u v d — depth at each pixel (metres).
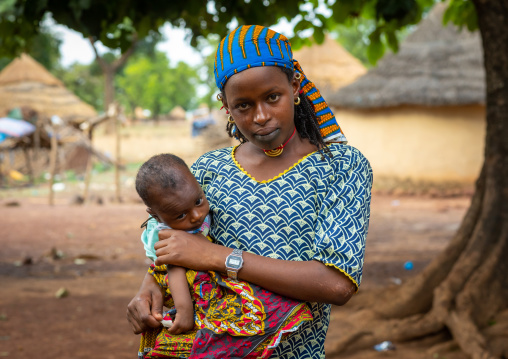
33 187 21.56
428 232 11.45
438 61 18.36
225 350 1.82
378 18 5.27
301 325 1.89
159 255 1.88
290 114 1.85
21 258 9.38
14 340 5.41
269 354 1.80
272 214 1.87
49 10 4.78
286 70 1.85
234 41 1.83
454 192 17.31
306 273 1.77
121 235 11.60
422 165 18.17
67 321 6.02
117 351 5.13
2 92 27.16
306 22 6.14
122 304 6.68
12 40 6.21
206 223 1.96
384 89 18.36
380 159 18.78
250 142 2.04
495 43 4.98
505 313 4.87
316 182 1.88
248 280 1.82
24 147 22.16
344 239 1.79
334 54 23.95
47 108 27.05
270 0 6.20
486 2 4.98
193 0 5.45
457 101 17.30
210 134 28.70
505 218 5.02
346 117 19.39
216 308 1.86
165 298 2.02
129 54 38.44
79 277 8.06
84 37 4.96
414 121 18.20
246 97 1.81
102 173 26.02
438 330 4.96
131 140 38.88
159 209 1.89
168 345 1.90
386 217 13.59
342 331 5.22
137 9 5.32
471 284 4.96
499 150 5.06
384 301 5.60
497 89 5.02
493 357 4.38
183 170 1.90
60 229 12.31
